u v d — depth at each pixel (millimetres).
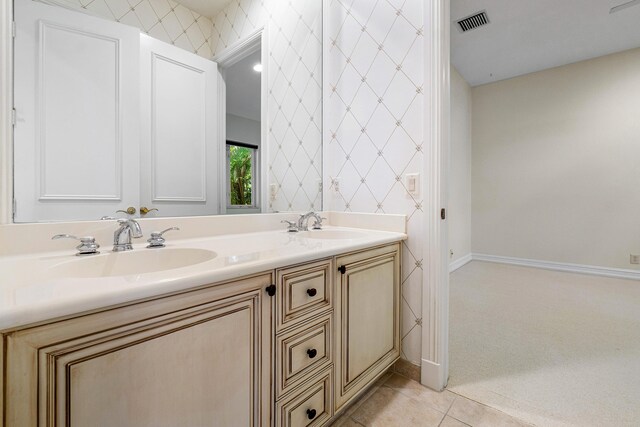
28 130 879
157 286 589
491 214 4133
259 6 1542
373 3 1581
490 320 2180
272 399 854
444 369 1405
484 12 2615
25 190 875
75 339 513
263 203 1564
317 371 1004
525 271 3629
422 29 1403
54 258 824
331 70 1787
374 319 1286
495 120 4074
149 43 1148
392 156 1521
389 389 1392
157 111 1175
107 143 1040
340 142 1745
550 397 1320
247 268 754
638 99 3211
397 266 1446
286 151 1660
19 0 858
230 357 745
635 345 1782
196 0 1301
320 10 1808
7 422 458
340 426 1164
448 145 1411
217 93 1382
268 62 1587
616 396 1318
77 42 974
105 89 1035
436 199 1363
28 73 877
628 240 3281
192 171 1290
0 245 812
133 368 581
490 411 1236
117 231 940
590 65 3447
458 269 3748
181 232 1175
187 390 664
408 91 1457
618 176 3324
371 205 1610
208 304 694
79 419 520
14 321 445
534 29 2873
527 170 3861
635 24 2801
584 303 2518
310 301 969
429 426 1158
